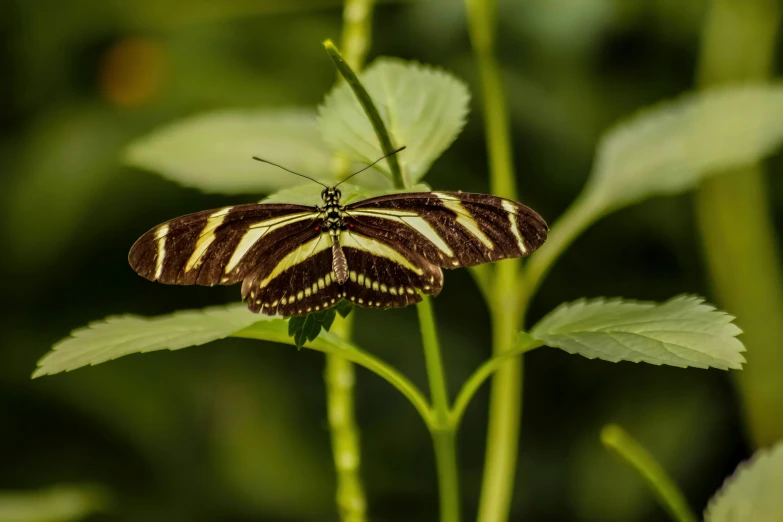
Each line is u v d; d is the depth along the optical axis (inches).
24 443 44.2
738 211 36.1
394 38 43.7
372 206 30.1
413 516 44.1
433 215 30.0
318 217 30.0
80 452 44.0
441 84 30.8
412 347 44.8
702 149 33.0
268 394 44.4
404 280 29.7
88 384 43.6
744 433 41.3
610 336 29.3
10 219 43.8
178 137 33.0
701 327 29.1
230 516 42.9
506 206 29.8
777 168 42.6
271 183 32.7
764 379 35.9
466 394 29.8
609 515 40.9
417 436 44.3
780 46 39.3
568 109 43.4
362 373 44.8
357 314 44.6
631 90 43.8
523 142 43.6
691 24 42.4
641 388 43.3
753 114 33.1
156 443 43.5
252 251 30.1
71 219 43.6
